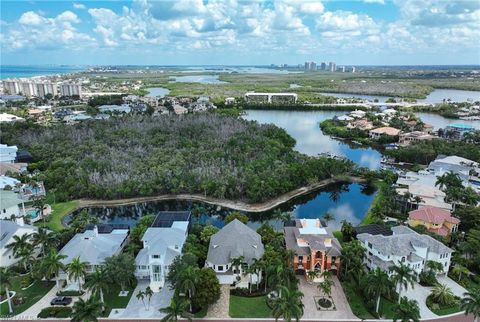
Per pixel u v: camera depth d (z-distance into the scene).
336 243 102.75
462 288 93.00
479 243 102.50
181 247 98.81
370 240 100.69
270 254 94.12
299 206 157.38
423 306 85.25
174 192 158.88
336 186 180.88
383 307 84.81
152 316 81.69
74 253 94.75
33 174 173.38
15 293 89.06
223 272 93.88
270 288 84.81
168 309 72.81
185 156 190.12
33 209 135.88
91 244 97.62
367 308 84.44
